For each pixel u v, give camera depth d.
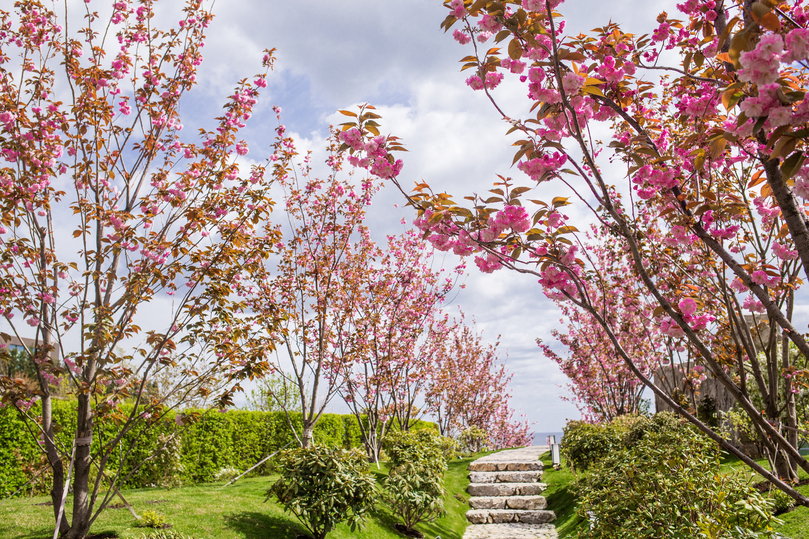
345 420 14.49
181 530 5.86
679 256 5.16
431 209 3.09
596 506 5.08
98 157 5.50
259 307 8.75
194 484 10.09
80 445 5.06
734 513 3.88
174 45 6.29
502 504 10.40
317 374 8.97
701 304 3.90
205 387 5.54
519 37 2.70
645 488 4.62
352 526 6.29
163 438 5.76
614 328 11.07
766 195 2.81
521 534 8.82
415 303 11.38
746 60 1.94
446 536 8.51
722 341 4.28
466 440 17.41
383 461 11.42
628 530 4.40
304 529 6.80
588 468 9.01
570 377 14.55
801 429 5.36
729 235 3.39
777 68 1.91
